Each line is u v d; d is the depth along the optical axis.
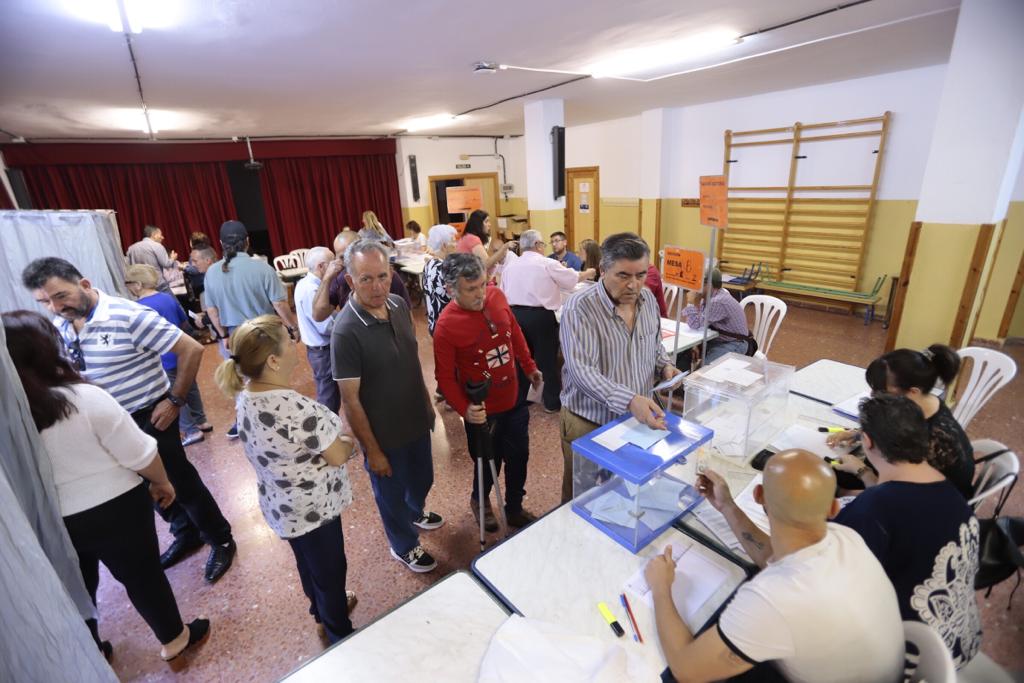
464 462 2.94
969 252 2.90
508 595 1.19
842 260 5.64
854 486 1.52
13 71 2.88
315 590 1.65
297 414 1.35
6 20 2.10
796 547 0.90
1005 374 2.12
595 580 1.22
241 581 2.13
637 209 7.84
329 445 1.42
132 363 1.89
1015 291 4.24
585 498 1.49
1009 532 1.50
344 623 1.64
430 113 5.99
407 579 2.10
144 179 6.57
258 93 4.04
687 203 7.09
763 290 6.46
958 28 2.71
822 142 5.51
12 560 0.79
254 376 1.32
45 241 2.37
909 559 1.08
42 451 1.09
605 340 1.64
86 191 6.16
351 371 1.61
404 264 6.37
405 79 3.94
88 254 2.53
